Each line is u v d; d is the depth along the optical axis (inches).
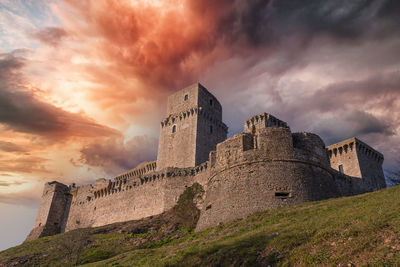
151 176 2726.4
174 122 3385.8
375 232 804.0
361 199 1203.9
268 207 1504.7
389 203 983.6
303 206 1402.6
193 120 3225.9
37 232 3666.3
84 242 2070.6
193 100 3376.0
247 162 1689.2
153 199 2576.3
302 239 920.9
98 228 2647.6
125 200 2891.2
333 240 852.0
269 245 953.5
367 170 2829.7
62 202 3917.3
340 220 963.3
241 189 1627.7
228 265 944.3
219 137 3427.7
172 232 2063.2
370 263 700.7
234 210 1573.6
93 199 3393.2
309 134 1796.3
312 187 1601.9
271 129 1749.5
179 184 2490.2
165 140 3368.6
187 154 3090.6
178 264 1085.8
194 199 2315.5
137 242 1990.7
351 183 2618.1
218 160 1854.1
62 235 2760.8
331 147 2994.6
